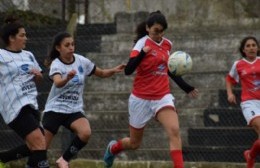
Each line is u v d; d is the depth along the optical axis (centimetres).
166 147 4659
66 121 3186
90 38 5725
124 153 4641
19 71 2917
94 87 5294
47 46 5406
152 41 3092
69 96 3152
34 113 2975
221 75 5141
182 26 6284
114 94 5050
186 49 5716
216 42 5675
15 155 3148
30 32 5609
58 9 6712
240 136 4497
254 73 3506
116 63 5441
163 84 3109
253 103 3509
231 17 6744
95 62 5484
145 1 6906
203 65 5456
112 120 4872
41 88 5156
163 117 3066
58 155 4416
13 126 2923
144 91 3122
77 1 6725
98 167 4119
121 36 5728
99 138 4747
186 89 3148
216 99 4950
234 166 3997
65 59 3128
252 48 3525
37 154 2906
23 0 6456
